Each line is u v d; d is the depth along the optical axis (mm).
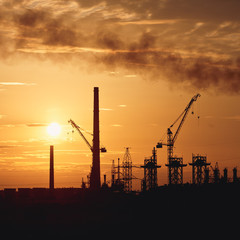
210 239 144500
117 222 169000
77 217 177000
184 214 177500
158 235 150750
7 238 152750
